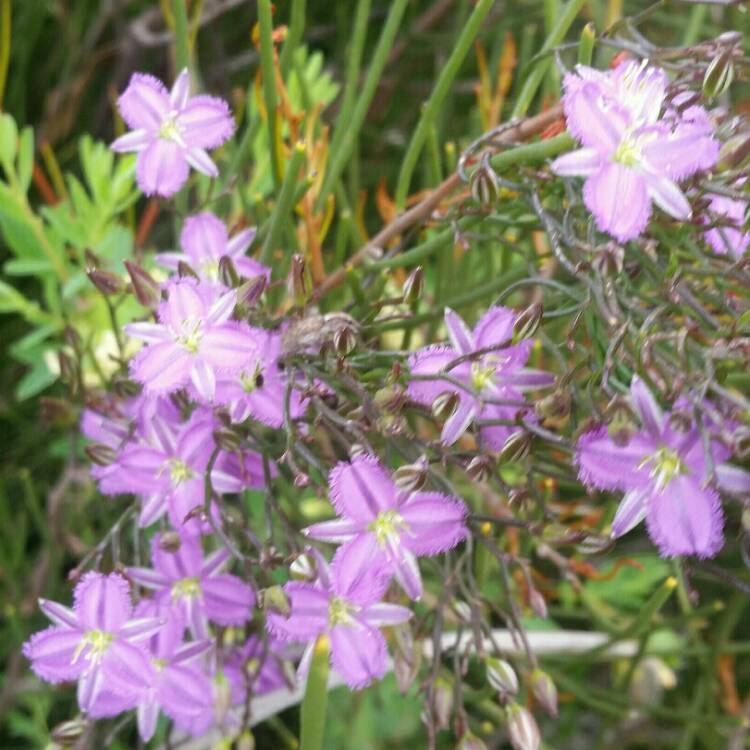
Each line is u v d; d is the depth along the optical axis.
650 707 0.38
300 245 0.33
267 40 0.30
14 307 0.36
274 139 0.31
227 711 0.29
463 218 0.29
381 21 0.48
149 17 0.46
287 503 0.34
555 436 0.25
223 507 0.27
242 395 0.25
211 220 0.29
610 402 0.24
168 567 0.27
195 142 0.28
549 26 0.31
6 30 0.39
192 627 0.27
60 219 0.36
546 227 0.26
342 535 0.24
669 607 0.42
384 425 0.25
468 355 0.25
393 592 0.28
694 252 0.26
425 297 0.35
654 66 0.26
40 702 0.37
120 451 0.27
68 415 0.33
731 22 0.40
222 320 0.25
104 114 0.48
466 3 0.42
